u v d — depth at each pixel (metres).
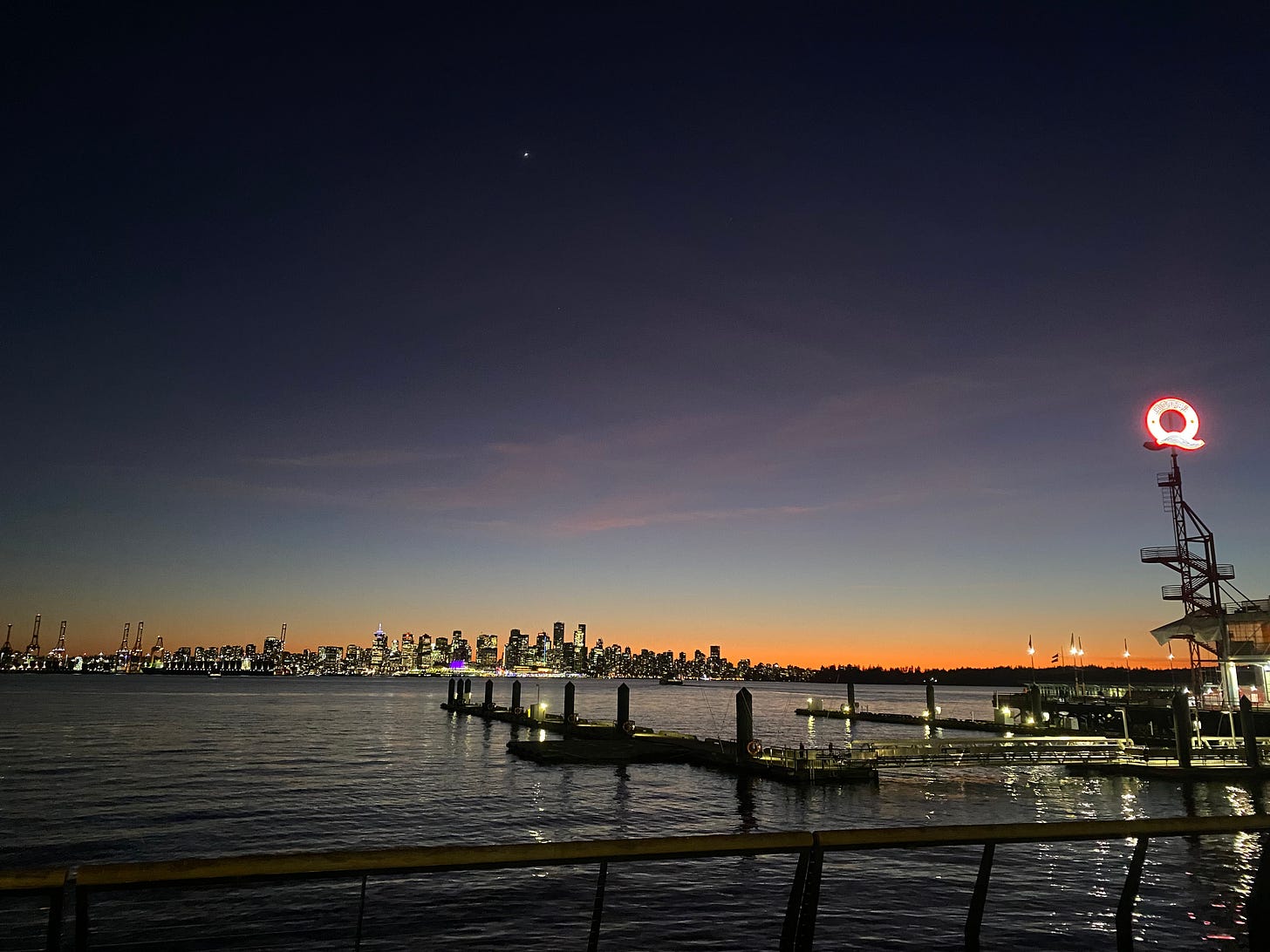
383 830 30.81
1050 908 17.88
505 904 18.73
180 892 19.36
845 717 114.19
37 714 99.88
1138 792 41.97
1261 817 6.15
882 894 19.14
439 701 167.50
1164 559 58.59
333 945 16.09
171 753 56.91
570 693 82.44
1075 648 95.81
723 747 52.78
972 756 48.12
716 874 21.33
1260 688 57.19
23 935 16.78
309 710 122.94
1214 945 12.46
